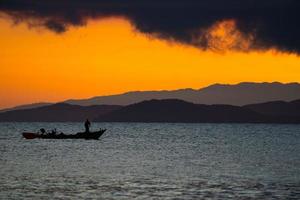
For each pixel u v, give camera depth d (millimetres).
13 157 195750
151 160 189875
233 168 163125
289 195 113750
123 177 138625
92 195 113125
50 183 127500
